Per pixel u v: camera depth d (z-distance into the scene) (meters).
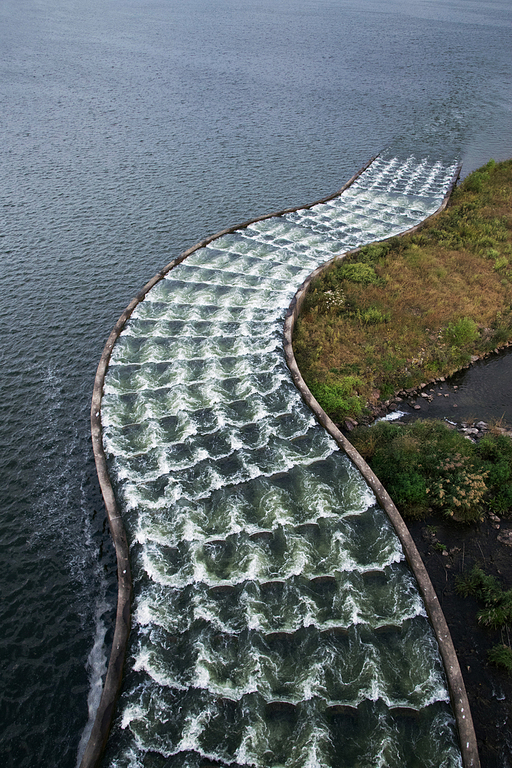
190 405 28.03
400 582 20.20
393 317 35.22
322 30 137.50
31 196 53.50
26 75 93.56
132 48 116.44
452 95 85.38
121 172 58.66
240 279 38.53
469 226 45.28
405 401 30.53
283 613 19.55
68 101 80.69
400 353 32.66
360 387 30.25
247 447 25.77
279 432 26.41
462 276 39.78
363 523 22.34
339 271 38.97
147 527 22.27
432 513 23.91
